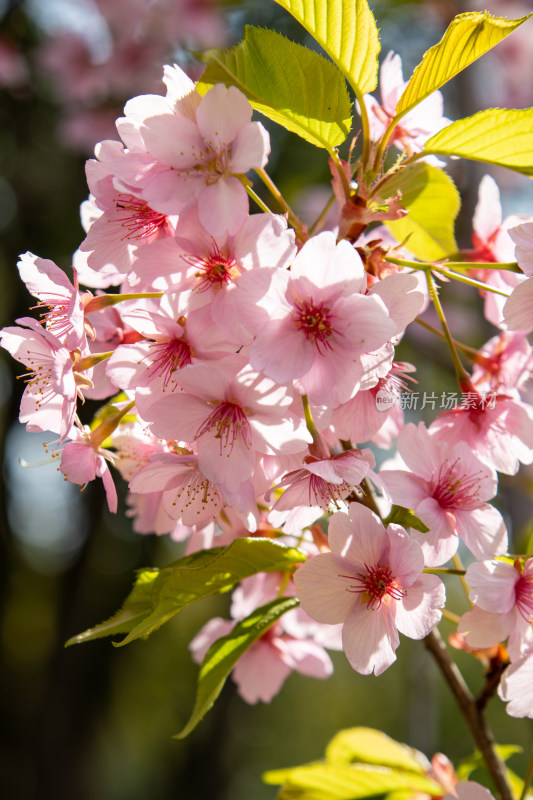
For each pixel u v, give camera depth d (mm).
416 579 512
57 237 1965
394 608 517
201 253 517
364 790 609
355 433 536
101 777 3014
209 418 518
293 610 618
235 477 517
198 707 544
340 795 611
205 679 548
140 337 562
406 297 519
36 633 3131
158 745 3055
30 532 3164
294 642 629
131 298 537
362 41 541
